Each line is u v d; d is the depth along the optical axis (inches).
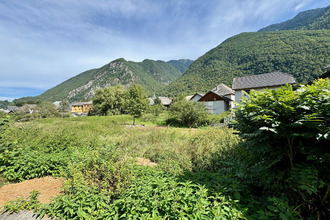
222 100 1233.4
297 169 75.4
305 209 80.5
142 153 239.5
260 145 87.0
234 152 157.6
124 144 268.2
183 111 647.8
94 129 463.8
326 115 70.7
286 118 80.9
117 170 119.9
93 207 91.0
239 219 71.2
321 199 75.9
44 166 154.8
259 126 90.2
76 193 99.5
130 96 778.8
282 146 86.5
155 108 1216.8
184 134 342.6
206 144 205.9
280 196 83.4
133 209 81.1
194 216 69.6
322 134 69.5
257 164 94.1
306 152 76.1
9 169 149.0
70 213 91.8
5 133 213.9
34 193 114.3
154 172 137.9
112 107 1680.6
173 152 208.1
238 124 106.7
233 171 116.0
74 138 268.4
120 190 103.5
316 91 72.3
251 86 1010.7
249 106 87.0
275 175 88.4
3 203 109.3
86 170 119.9
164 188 92.1
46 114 1761.8
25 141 225.3
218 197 79.5
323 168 73.2
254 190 101.5
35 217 96.6
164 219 70.1
